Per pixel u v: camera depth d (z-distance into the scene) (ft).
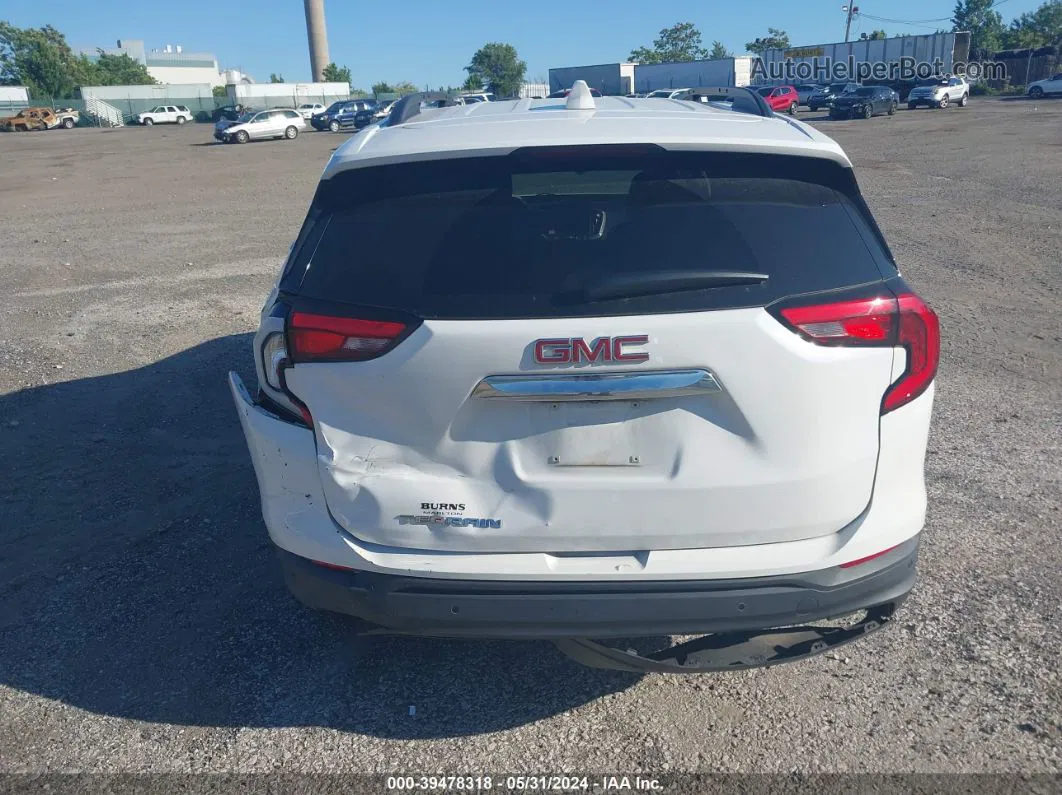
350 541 8.55
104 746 9.59
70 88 305.53
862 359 8.14
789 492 8.20
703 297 7.88
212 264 36.27
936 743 9.29
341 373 8.23
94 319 27.55
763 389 7.95
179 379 21.68
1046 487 14.76
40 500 15.37
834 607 8.38
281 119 137.59
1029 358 21.42
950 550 12.84
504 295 7.96
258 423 8.93
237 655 11.09
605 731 9.67
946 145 77.20
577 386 7.88
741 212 8.31
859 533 8.42
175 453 17.28
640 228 8.21
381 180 8.68
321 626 11.64
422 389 8.06
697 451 8.11
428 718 9.93
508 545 8.35
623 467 8.19
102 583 12.75
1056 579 12.04
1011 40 286.25
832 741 9.39
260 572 12.96
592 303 7.86
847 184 8.75
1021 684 10.07
